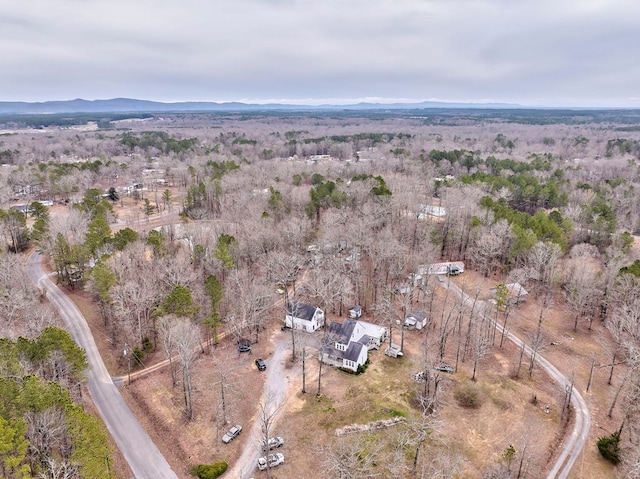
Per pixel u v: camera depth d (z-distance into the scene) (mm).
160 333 63500
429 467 46406
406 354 68875
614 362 66500
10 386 39562
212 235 95562
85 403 56094
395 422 53156
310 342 71125
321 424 53094
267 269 82562
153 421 53719
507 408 56906
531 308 83688
